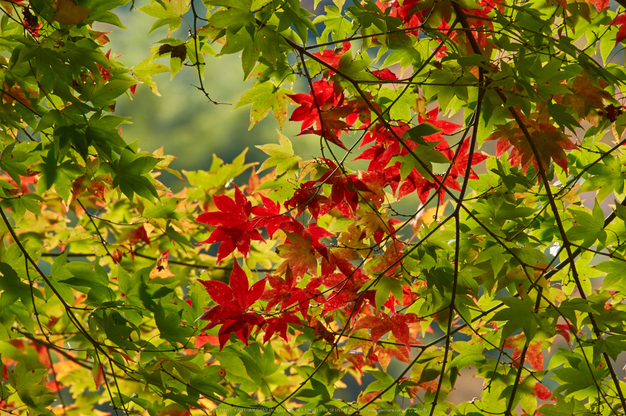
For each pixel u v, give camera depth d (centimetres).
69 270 218
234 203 223
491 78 215
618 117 223
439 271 222
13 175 217
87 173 219
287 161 227
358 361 227
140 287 220
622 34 226
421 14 225
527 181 224
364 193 226
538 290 215
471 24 225
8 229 217
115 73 221
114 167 217
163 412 220
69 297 219
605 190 226
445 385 224
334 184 224
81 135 215
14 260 218
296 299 223
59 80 216
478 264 223
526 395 225
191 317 222
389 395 225
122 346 216
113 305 218
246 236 224
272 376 224
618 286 221
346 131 225
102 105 217
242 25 214
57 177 219
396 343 226
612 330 215
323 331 224
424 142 217
